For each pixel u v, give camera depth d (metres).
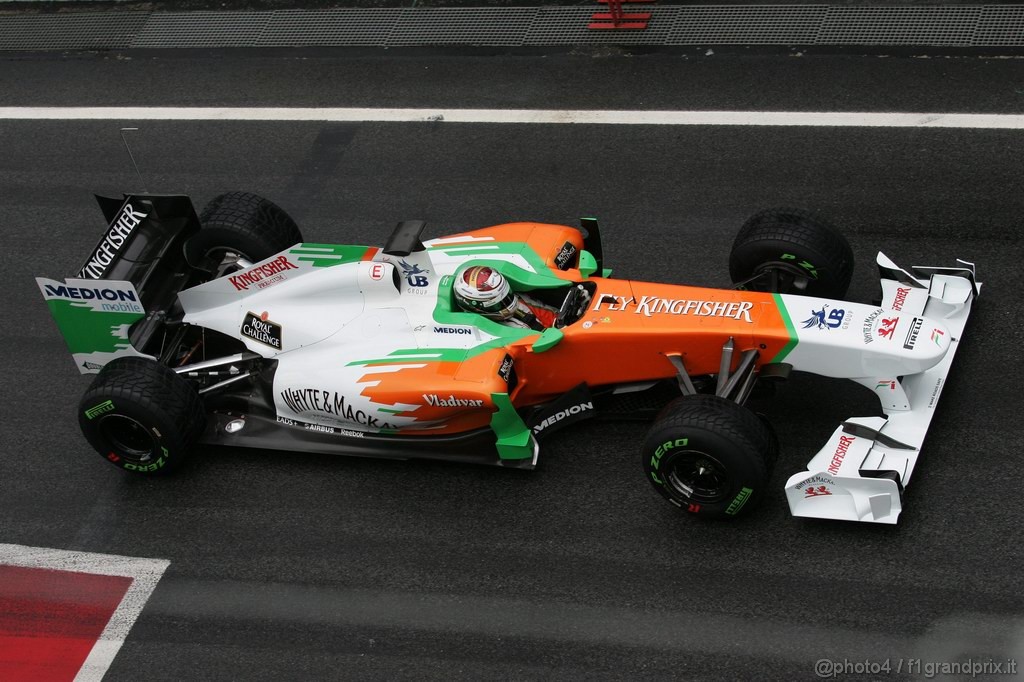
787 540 26.19
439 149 42.06
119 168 43.28
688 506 26.25
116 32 51.41
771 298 27.52
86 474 31.05
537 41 46.56
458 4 49.44
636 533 27.00
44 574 28.42
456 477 29.23
